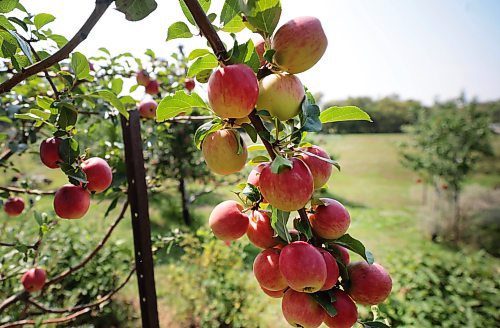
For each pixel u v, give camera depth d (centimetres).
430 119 1021
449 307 352
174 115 97
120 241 395
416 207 1066
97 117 255
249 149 106
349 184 1420
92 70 267
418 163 939
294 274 83
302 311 90
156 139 276
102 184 138
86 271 448
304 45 82
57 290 434
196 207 1007
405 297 374
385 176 1539
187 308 461
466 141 916
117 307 461
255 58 84
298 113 88
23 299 251
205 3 94
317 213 96
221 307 441
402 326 327
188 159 636
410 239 785
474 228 760
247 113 79
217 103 77
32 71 91
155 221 838
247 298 454
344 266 95
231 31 92
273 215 92
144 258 177
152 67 295
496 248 702
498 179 1073
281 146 86
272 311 453
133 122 177
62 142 125
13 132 290
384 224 895
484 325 343
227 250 486
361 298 95
